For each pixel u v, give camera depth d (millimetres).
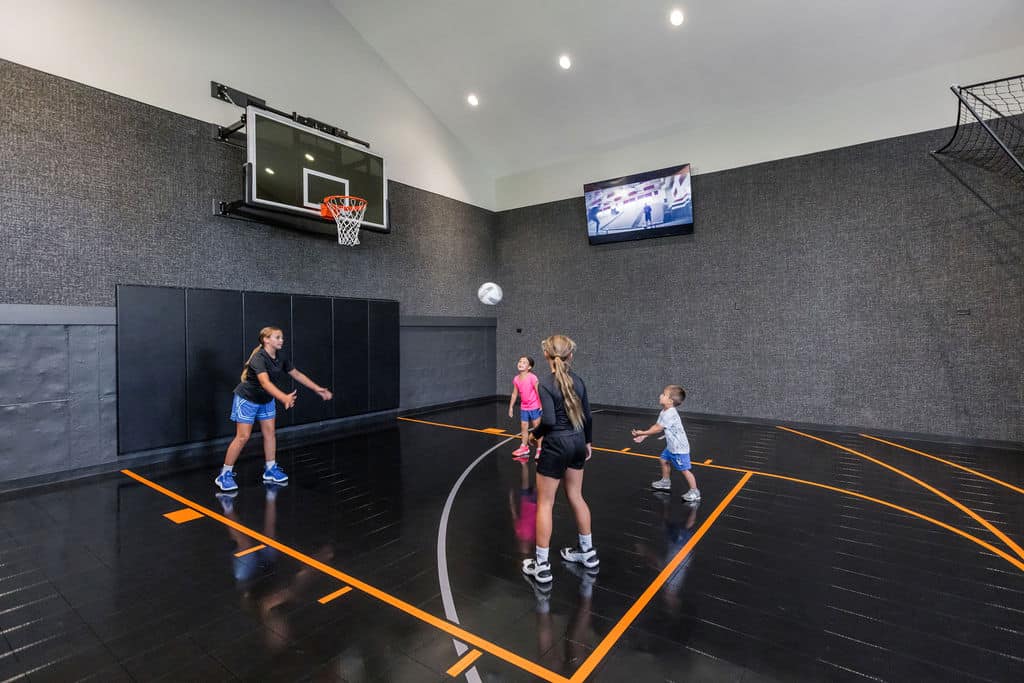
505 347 10242
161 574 2842
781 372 7277
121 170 5148
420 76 8211
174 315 5465
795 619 2357
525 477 4766
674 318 8172
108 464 5039
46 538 3354
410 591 2633
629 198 8383
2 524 3609
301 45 6824
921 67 6164
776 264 7273
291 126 6137
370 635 2238
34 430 4598
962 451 5695
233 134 6031
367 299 7648
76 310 4797
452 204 9297
